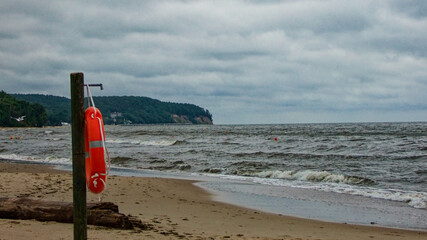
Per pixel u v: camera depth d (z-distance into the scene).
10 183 13.61
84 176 4.90
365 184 18.14
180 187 16.47
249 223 9.91
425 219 11.07
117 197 12.73
